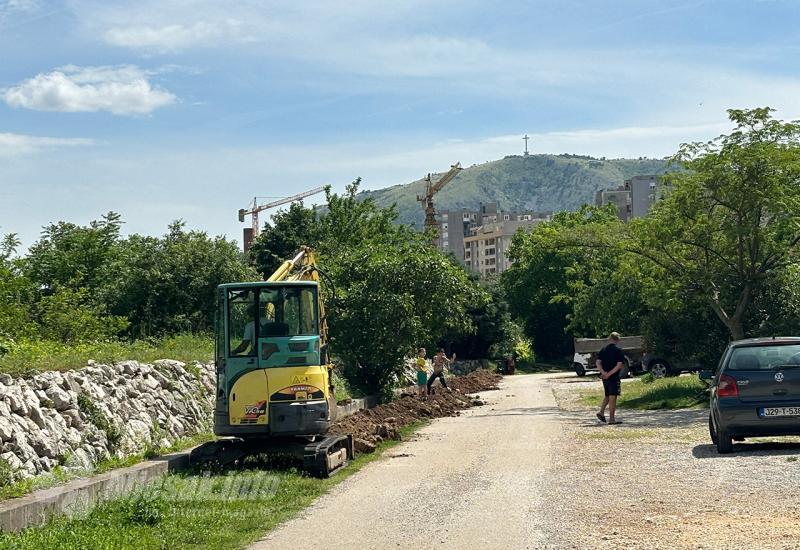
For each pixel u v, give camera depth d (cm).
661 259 3219
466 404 3538
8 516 1005
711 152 2978
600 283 3947
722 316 3072
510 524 1038
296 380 1656
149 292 4144
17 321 2684
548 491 1267
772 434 1566
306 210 6494
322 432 1655
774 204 2848
